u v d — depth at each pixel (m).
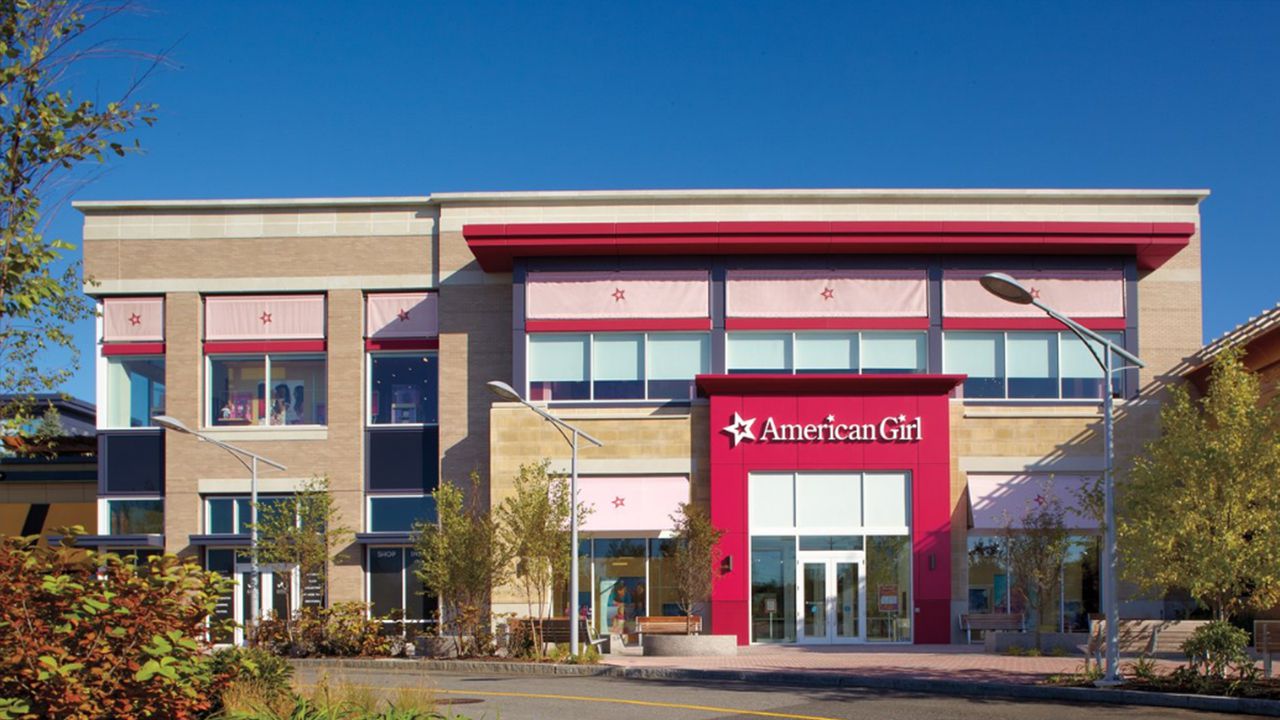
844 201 33.50
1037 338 32.78
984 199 33.41
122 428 35.03
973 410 31.88
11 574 9.43
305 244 35.00
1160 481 20.11
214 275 35.03
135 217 35.28
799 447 31.42
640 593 31.67
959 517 31.39
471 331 34.22
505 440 32.41
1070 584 31.08
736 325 32.88
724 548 31.05
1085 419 31.77
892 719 16.06
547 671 25.05
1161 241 31.59
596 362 33.03
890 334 32.91
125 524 34.88
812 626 30.92
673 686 21.30
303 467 34.34
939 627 30.62
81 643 9.67
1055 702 18.08
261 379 35.00
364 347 34.66
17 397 12.94
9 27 8.77
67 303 11.94
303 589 31.31
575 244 32.09
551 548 27.75
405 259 34.78
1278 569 18.14
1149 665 20.45
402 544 33.75
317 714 11.77
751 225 31.97
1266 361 28.25
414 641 30.34
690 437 32.16
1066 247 32.06
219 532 34.44
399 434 34.41
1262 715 16.28
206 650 12.73
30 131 8.90
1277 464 18.98
